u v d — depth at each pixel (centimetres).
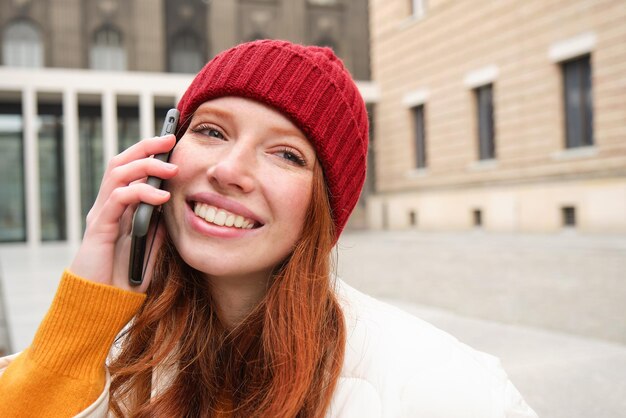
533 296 575
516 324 440
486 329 386
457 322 416
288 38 2600
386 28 2188
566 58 1461
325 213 108
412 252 1139
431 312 470
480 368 100
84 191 1956
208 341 115
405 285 684
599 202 1363
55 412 98
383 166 2259
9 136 1855
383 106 2241
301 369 99
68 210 1828
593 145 1444
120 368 117
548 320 454
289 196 103
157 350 112
